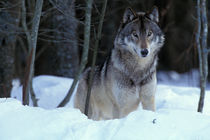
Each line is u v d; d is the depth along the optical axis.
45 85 17.05
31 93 12.33
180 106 14.16
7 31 12.79
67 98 11.61
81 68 11.07
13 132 6.80
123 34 10.55
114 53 10.71
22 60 30.36
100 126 7.20
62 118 7.37
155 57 10.75
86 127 7.04
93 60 10.38
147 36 10.23
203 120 7.74
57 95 15.84
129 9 10.64
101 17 10.16
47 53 26.19
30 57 9.75
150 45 10.32
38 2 9.55
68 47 19.61
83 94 12.50
